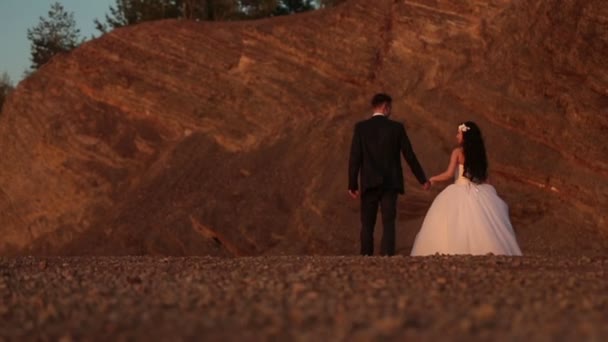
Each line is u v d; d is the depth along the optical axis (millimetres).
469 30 26906
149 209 27875
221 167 28219
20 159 34031
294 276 9383
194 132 30094
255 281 8969
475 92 24594
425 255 13656
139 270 11148
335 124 27297
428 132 25047
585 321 5738
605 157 21953
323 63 29344
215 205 26250
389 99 15117
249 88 30047
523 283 8484
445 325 5543
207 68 31203
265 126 28891
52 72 34594
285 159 27094
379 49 28984
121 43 33312
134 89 32125
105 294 8164
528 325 5570
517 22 25500
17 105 34656
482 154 14055
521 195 22594
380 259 12266
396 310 6422
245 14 49219
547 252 21188
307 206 24766
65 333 5785
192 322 6074
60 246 30969
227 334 5520
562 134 22797
